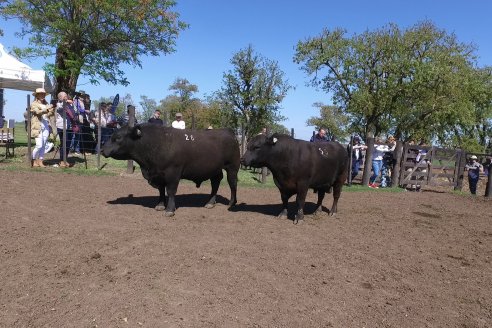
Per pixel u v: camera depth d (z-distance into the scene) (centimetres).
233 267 502
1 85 1664
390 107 2823
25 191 842
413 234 755
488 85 3441
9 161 1197
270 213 839
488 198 1388
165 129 740
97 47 2022
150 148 720
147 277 453
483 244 726
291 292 447
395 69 2688
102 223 656
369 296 457
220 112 2534
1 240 538
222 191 1073
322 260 558
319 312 409
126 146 718
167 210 745
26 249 514
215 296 421
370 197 1173
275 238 643
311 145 765
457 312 438
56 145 1284
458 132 3669
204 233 639
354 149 1492
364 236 707
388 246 657
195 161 757
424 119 2894
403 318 414
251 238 632
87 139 1423
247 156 733
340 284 482
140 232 618
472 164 1609
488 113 3584
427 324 405
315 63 2928
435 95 2731
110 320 362
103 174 1139
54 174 1064
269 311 401
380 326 394
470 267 589
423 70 2580
